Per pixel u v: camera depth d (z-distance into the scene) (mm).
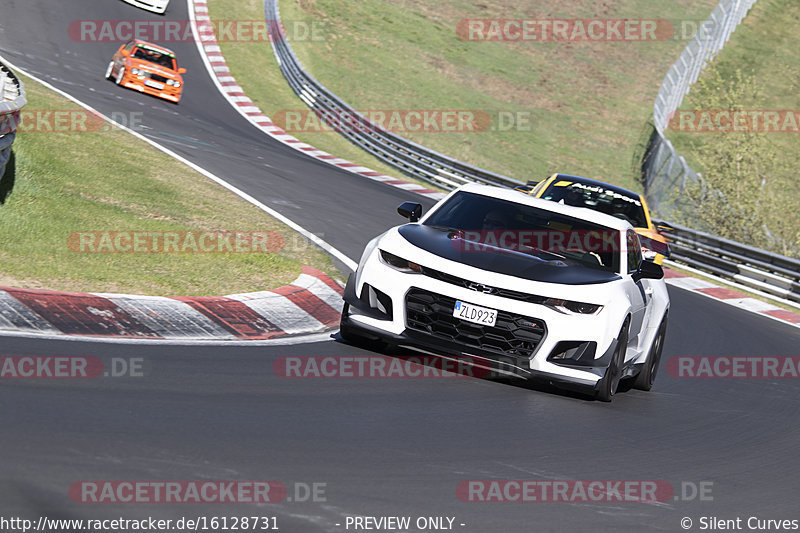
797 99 167000
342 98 133500
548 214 28234
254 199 49969
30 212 34344
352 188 66250
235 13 139875
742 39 191875
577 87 168750
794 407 30625
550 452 20016
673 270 66188
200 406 18656
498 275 24156
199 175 52750
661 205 93250
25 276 27141
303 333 27766
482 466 18172
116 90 84062
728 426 26203
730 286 63875
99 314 24375
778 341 44656
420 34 171625
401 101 138875
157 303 26375
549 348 23688
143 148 55844
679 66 147875
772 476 21656
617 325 24594
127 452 15352
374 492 15695
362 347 26516
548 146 137500
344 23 162750
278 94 114625
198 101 98562
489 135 135250
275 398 20234
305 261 38125
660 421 25094
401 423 20094
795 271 61344
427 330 24234
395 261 24906
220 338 25328
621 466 20016
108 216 37344
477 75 161250
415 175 91938
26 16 107750
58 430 15766
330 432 18547
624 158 139500
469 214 27891
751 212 88375
